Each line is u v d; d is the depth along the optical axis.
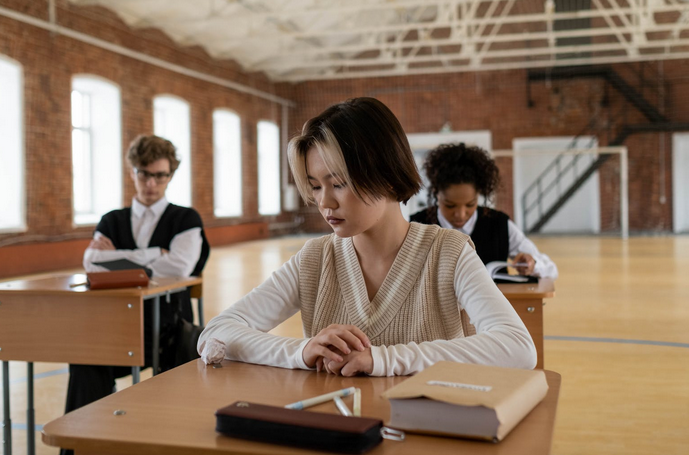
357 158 1.25
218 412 0.95
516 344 1.30
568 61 13.56
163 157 3.37
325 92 16.89
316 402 1.09
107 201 10.69
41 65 9.08
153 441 0.93
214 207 13.80
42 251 8.92
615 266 8.77
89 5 10.01
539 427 0.98
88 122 10.66
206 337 1.47
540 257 2.94
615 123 16.00
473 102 16.42
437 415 0.94
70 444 0.96
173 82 12.27
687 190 16.45
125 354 2.49
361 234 1.46
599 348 4.25
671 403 3.11
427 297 1.43
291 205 16.88
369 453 0.88
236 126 14.74
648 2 11.83
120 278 2.54
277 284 1.56
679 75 15.71
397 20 14.54
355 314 1.45
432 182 2.80
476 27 15.23
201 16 11.52
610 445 2.59
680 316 5.26
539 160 17.38
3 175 8.68
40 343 2.54
